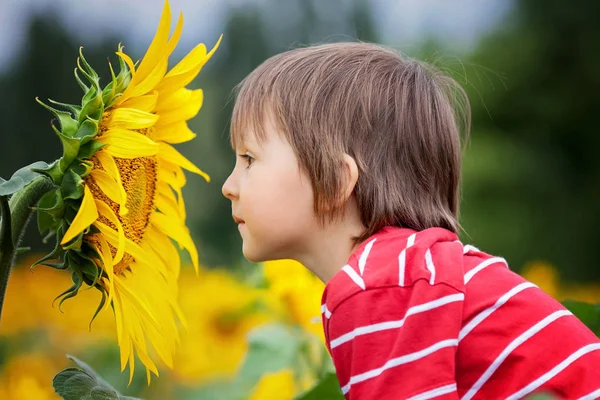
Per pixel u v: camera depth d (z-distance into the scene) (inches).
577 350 75.9
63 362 195.6
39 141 456.4
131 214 88.8
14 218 78.9
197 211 379.6
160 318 90.3
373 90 87.8
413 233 82.0
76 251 81.4
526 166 517.3
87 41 480.7
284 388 133.0
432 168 88.6
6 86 465.7
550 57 543.8
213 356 174.9
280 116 86.0
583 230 518.9
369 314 75.5
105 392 82.5
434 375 72.8
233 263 330.3
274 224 84.9
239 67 457.4
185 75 87.4
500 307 77.0
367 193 84.9
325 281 86.7
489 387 75.9
